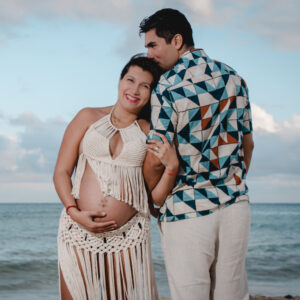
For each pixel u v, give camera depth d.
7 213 53.09
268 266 13.02
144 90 2.74
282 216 53.62
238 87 2.47
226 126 2.45
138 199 2.71
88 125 2.74
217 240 2.45
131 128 2.79
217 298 2.51
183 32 2.58
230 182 2.47
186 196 2.42
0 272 11.02
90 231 2.57
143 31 2.70
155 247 18.23
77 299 2.58
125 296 2.65
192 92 2.34
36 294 8.37
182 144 2.40
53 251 15.90
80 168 2.72
